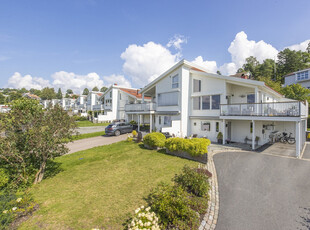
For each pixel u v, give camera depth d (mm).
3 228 4215
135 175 7797
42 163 7234
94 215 4836
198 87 17219
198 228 4281
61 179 7555
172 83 18203
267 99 16875
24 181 6629
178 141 10867
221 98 15180
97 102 46281
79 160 10453
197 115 17344
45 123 6980
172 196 4926
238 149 12594
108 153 12023
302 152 11859
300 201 5516
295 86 25359
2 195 5508
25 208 4984
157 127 20406
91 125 29781
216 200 5691
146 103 20438
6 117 6621
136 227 3564
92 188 6578
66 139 7902
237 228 4332
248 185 6758
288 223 4477
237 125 15531
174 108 17766
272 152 11727
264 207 5234
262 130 14305
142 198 5715
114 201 5574
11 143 6293
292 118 10680
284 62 48562
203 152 9344
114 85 34938
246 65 52656
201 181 5707
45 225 4426
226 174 7902
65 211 5039
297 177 7426
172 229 4051
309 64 42656
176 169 8469
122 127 21031
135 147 13672
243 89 15352
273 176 7586
